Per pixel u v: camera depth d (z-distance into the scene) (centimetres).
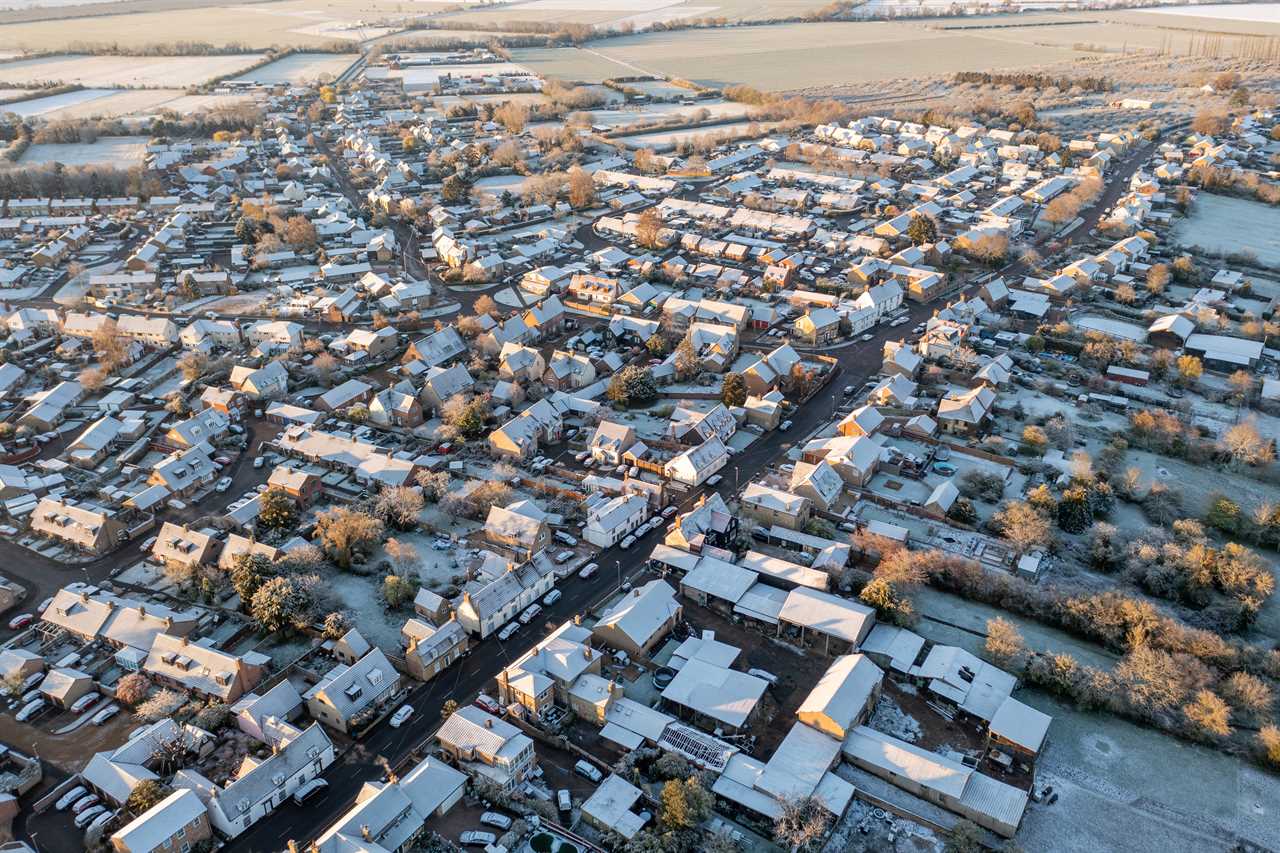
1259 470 18738
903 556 15500
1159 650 13688
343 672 13275
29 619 15225
